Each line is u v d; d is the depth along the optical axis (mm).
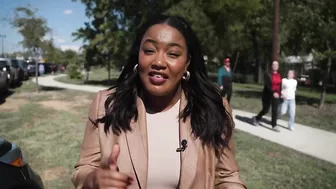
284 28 19516
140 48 1506
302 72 32656
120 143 1459
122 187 1204
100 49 24062
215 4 18422
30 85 24594
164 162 1454
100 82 29500
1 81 16281
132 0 22234
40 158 6070
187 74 1562
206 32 18188
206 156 1478
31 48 19578
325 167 5816
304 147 7301
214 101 1567
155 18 1532
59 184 4820
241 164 5891
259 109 13094
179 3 18266
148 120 1538
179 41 1464
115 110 1487
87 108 12914
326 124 10172
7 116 10766
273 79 9109
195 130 1486
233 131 1614
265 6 24172
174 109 1567
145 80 1470
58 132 8328
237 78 38125
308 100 17047
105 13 24109
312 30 14227
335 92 24406
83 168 1496
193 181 1429
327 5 13914
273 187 4832
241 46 29516
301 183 5012
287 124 10039
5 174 3244
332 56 13164
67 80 33219
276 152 6766
